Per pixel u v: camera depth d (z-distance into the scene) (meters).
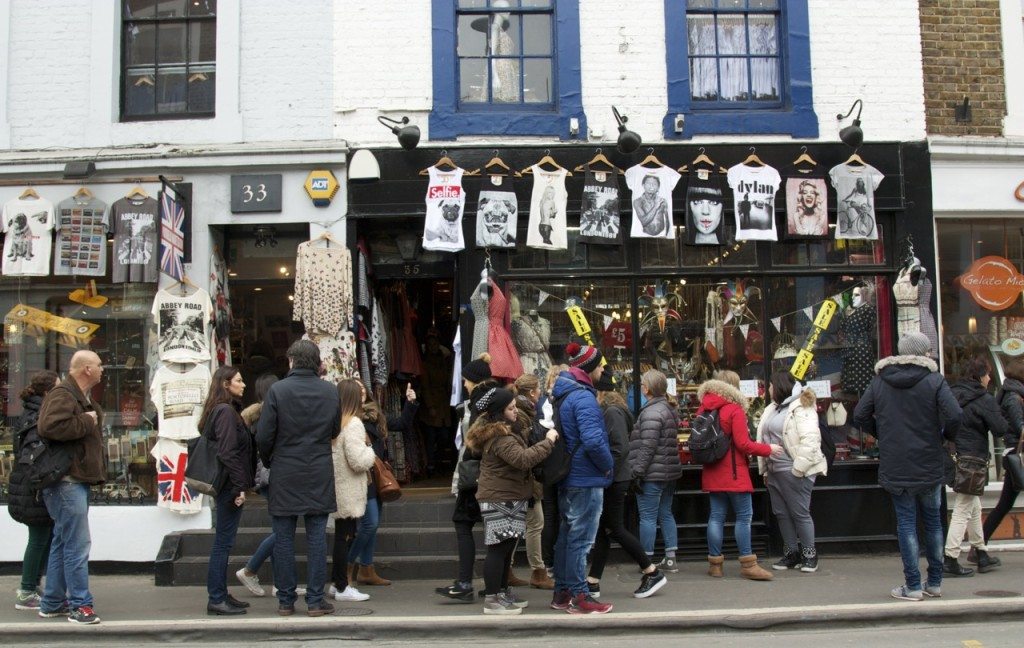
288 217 8.87
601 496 6.60
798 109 9.11
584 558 6.55
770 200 8.83
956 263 9.36
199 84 9.25
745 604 6.78
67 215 8.74
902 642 6.03
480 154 8.89
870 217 8.88
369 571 7.76
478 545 8.21
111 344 8.98
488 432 6.35
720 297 9.11
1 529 8.59
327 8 9.09
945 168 9.13
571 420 6.53
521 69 9.29
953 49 9.38
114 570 8.52
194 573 7.98
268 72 9.05
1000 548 8.79
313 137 8.97
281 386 6.51
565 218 8.77
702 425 7.74
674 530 8.09
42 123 8.98
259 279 9.38
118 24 9.19
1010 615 6.58
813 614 6.44
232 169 8.88
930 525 6.80
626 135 8.55
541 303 8.99
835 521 8.71
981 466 7.64
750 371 9.06
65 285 9.05
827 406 9.05
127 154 8.76
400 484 9.91
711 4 9.38
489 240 8.71
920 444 6.65
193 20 9.30
